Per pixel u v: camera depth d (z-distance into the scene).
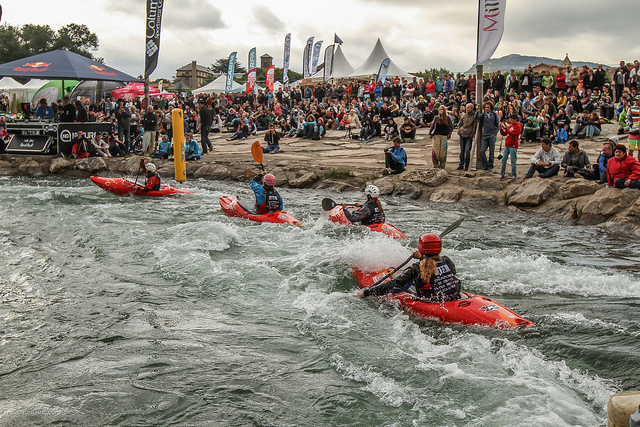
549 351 5.03
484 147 15.11
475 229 10.64
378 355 5.06
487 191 13.61
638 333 5.37
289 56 41.12
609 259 8.54
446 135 15.07
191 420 4.06
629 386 4.42
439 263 5.88
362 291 6.13
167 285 7.10
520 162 16.75
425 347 5.20
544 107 20.50
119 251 8.62
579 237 10.04
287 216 10.70
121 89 35.06
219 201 12.97
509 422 3.91
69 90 31.83
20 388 4.50
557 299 6.48
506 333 5.34
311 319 5.95
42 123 18.92
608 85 25.86
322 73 42.59
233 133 28.12
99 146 19.66
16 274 7.52
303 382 4.61
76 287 7.02
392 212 12.32
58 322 5.89
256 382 4.61
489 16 14.00
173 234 9.52
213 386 4.54
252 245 8.94
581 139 20.50
